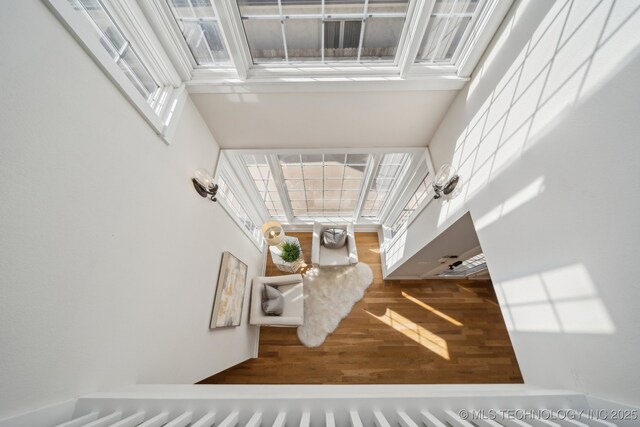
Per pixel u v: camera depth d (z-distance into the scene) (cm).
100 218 100
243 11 160
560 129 96
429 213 235
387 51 185
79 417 80
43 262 78
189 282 172
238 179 302
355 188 373
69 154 88
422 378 305
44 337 77
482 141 156
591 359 83
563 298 94
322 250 387
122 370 108
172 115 162
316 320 349
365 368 312
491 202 141
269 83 187
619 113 75
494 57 147
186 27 163
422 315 355
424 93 194
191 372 170
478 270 336
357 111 212
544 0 108
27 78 75
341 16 164
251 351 310
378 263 414
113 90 110
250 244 344
